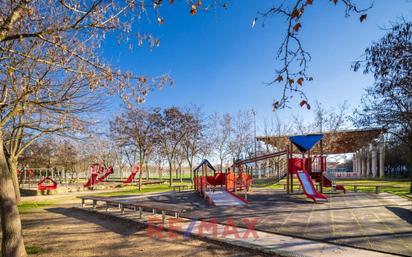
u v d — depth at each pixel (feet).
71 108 33.22
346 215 35.91
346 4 10.21
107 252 23.02
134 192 82.53
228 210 41.50
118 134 106.32
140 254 22.36
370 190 70.59
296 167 65.05
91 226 33.68
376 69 24.31
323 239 24.71
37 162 116.37
